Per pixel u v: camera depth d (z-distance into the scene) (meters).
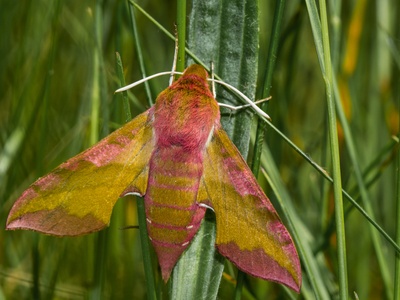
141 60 0.15
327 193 0.18
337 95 0.16
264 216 0.14
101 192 0.14
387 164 0.17
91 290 0.17
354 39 0.20
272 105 0.19
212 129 0.14
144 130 0.14
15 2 0.20
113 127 0.17
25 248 0.19
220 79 0.14
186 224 0.14
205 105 0.14
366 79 0.21
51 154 0.19
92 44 0.20
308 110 0.22
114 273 0.18
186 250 0.14
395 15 0.21
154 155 0.14
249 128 0.14
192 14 0.14
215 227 0.14
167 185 0.14
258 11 0.14
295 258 0.13
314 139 0.20
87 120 0.19
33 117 0.18
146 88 0.15
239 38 0.14
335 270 0.18
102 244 0.16
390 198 0.20
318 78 0.22
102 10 0.17
